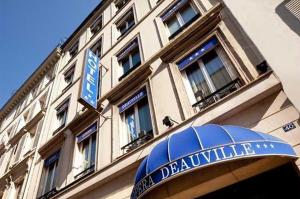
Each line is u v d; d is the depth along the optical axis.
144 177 3.81
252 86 4.93
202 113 5.49
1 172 14.79
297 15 5.05
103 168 6.98
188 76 7.10
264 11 5.71
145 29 10.16
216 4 7.34
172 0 9.91
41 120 14.11
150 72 8.02
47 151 11.09
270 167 4.09
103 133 8.31
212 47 6.76
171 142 3.99
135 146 6.97
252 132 3.76
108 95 9.07
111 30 13.04
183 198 4.70
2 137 19.31
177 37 7.79
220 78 6.24
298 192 3.74
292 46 4.70
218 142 3.52
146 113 7.54
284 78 4.45
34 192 9.93
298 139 3.89
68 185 8.01
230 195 4.42
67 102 12.63
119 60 10.73
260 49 5.18
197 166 3.38
